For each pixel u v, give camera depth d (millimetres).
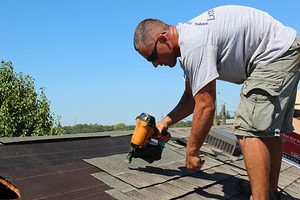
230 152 3352
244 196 2205
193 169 1988
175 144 3324
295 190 2613
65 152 2549
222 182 2400
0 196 1612
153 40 1872
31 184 1794
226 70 1854
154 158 2342
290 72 1745
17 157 2223
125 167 2334
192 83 1778
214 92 1731
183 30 1776
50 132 13281
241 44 1741
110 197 1759
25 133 12602
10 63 12969
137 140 2193
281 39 1752
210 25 1710
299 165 3391
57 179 1935
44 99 13492
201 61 1685
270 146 2113
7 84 12688
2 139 2516
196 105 1776
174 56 1950
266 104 1707
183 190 2035
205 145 3584
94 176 2059
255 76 1766
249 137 1739
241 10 1783
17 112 12586
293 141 3467
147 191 1912
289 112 2049
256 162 1689
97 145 2955
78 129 57344
